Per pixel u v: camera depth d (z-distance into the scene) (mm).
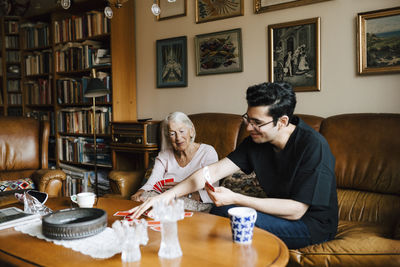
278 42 2730
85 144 3697
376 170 1988
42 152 3256
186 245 1161
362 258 1377
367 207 1950
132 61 3604
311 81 2605
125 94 3535
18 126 3271
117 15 3426
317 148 1460
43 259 1070
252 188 2111
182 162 2346
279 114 1443
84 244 1169
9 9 4828
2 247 1183
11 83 4801
